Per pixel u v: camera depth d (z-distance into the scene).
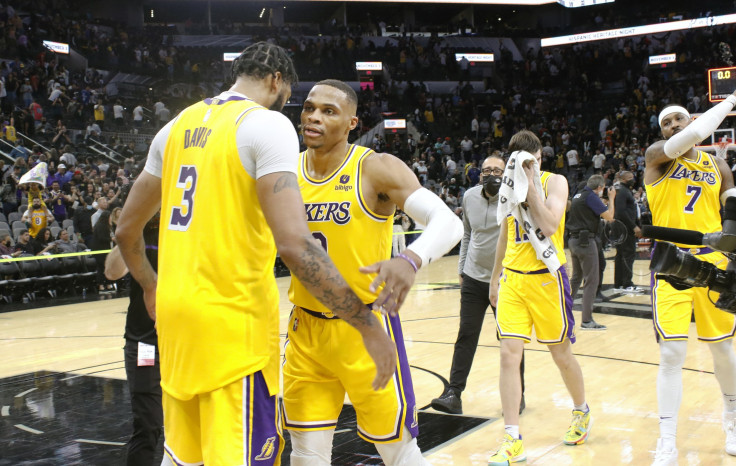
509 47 30.95
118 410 4.75
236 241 1.92
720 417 4.17
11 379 5.73
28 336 7.80
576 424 3.82
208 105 2.04
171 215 2.01
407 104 26.39
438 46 29.52
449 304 9.42
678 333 3.44
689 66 27.03
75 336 7.74
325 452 2.59
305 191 2.55
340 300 1.83
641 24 29.05
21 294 10.88
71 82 20.97
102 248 11.27
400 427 2.51
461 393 4.85
